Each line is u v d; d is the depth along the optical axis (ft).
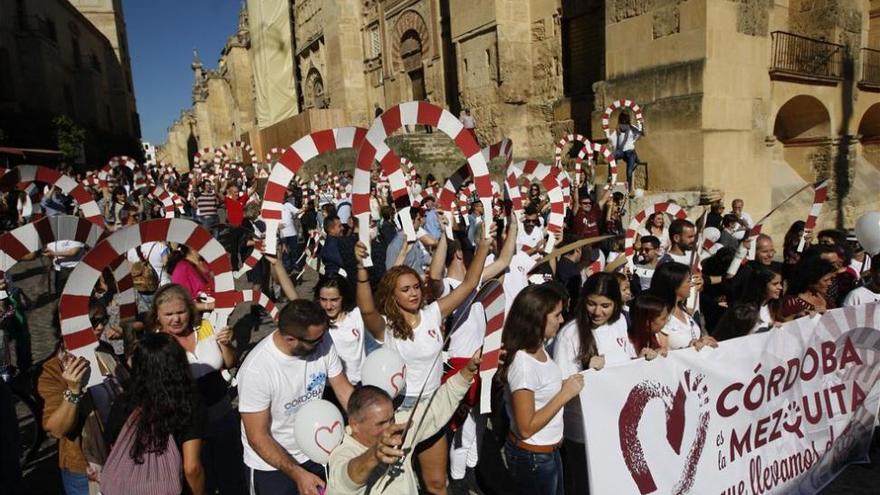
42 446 15.71
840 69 56.08
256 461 10.31
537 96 66.49
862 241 19.30
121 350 16.15
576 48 61.16
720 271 20.17
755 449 12.45
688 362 11.55
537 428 9.95
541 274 21.57
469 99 70.38
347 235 28.19
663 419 11.25
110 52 205.57
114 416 9.15
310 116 86.58
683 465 11.46
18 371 17.93
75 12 162.30
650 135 45.57
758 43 45.19
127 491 8.68
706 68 41.60
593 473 10.57
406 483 9.25
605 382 10.68
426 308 12.62
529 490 10.62
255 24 129.39
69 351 10.04
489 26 65.21
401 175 14.46
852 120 58.90
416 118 12.71
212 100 195.93
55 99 137.08
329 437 8.02
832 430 13.61
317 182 58.80
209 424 11.68
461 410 13.42
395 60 89.30
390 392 9.52
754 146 45.96
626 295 16.26
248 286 34.94
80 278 10.16
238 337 25.98
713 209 31.83
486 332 12.44
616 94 48.08
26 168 16.48
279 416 10.14
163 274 20.17
